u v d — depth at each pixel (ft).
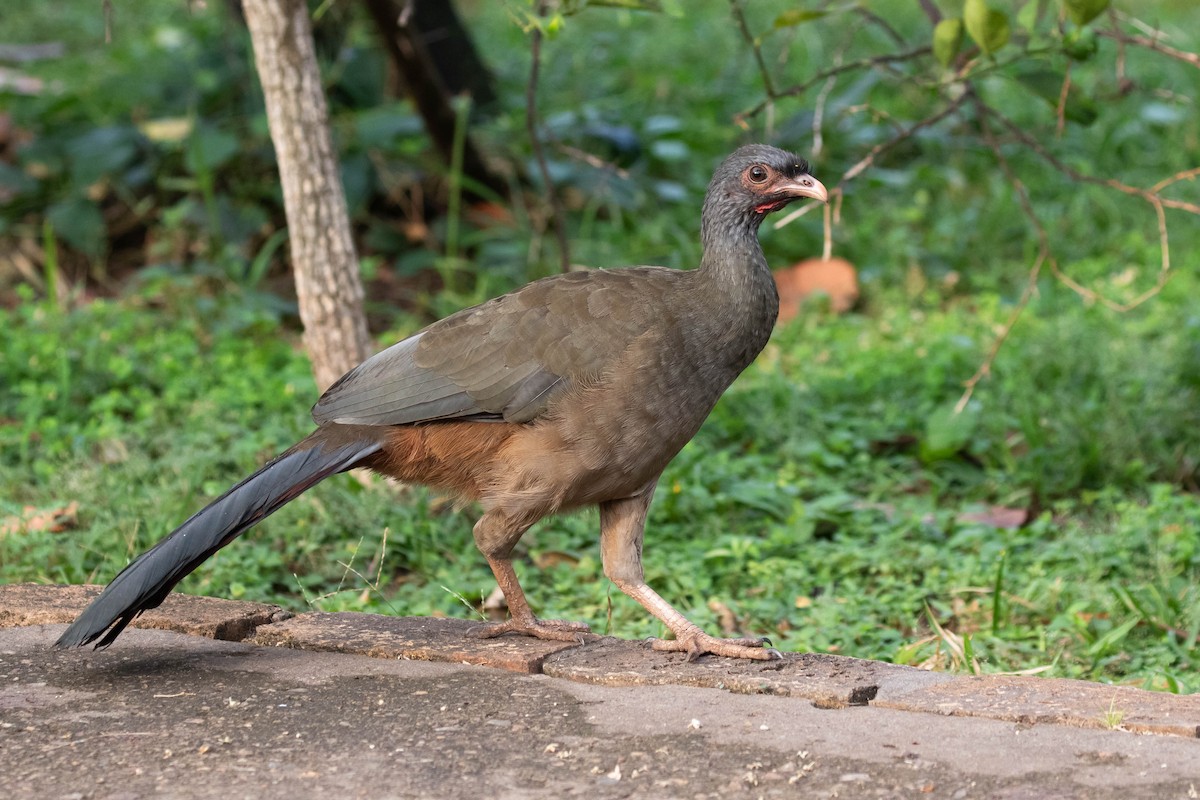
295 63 36.88
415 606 33.17
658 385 24.70
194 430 41.93
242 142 61.05
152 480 38.93
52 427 41.93
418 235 60.80
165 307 55.52
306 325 38.24
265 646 25.86
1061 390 45.32
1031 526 37.60
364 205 61.36
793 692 22.76
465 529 37.60
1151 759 19.76
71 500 37.09
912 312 56.29
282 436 41.32
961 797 18.72
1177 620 31.63
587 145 64.69
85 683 23.49
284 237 58.44
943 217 63.67
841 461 41.96
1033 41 32.17
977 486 41.22
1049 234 60.95
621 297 25.11
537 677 23.99
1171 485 40.24
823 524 38.37
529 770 19.83
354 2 62.23
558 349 24.70
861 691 22.61
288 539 36.06
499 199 61.77
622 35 82.79
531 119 43.01
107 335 50.08
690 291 25.44
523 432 25.05
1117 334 49.26
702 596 34.14
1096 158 66.95
